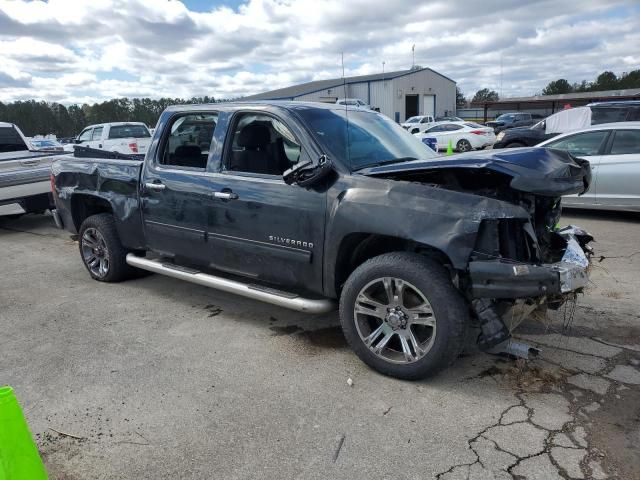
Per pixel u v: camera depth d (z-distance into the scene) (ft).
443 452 9.46
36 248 26.63
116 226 18.37
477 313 10.94
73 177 19.65
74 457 9.62
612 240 24.00
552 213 12.84
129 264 18.52
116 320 16.10
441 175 12.10
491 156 11.04
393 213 11.32
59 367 13.10
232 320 15.87
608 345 13.43
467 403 10.98
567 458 9.20
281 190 13.23
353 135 13.93
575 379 11.83
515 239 11.07
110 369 12.92
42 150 37.32
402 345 11.68
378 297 12.22
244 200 13.96
